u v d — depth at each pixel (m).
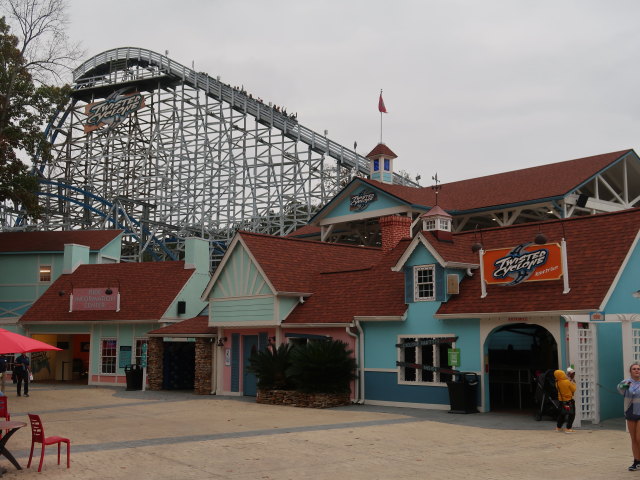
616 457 11.55
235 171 54.00
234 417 18.06
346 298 22.73
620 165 33.75
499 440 13.60
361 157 49.81
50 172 60.69
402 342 20.55
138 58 62.09
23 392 27.12
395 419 17.19
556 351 20.44
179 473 10.57
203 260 33.41
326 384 20.83
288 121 52.38
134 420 17.61
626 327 15.39
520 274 17.91
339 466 11.03
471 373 18.52
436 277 19.80
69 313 32.66
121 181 62.88
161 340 29.09
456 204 34.16
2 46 37.78
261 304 24.12
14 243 39.97
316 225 39.22
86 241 39.84
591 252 17.70
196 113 56.50
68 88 40.88
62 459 11.82
